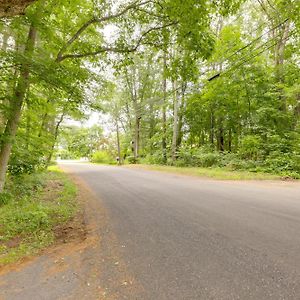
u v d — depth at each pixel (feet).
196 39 22.56
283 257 10.55
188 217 17.80
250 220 16.22
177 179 42.96
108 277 9.81
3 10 12.34
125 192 31.14
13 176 32.32
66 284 9.48
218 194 26.35
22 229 16.52
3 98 22.68
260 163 49.26
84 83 24.59
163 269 10.11
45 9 22.80
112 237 14.69
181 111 77.20
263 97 54.54
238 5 21.03
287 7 24.66
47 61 20.35
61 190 34.63
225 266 10.03
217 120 74.49
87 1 24.29
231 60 55.83
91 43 27.32
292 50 56.18
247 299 7.71
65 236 15.70
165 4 21.50
